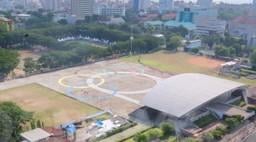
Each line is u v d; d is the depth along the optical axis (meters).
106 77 134.25
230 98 105.75
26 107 97.81
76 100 106.06
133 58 173.62
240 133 85.00
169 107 88.38
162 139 79.56
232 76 144.62
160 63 164.62
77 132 83.06
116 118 92.12
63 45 179.75
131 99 108.62
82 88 118.56
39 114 93.00
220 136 80.94
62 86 120.19
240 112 94.56
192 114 89.81
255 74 149.25
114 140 79.19
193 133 82.62
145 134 77.31
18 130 76.94
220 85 99.12
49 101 104.12
